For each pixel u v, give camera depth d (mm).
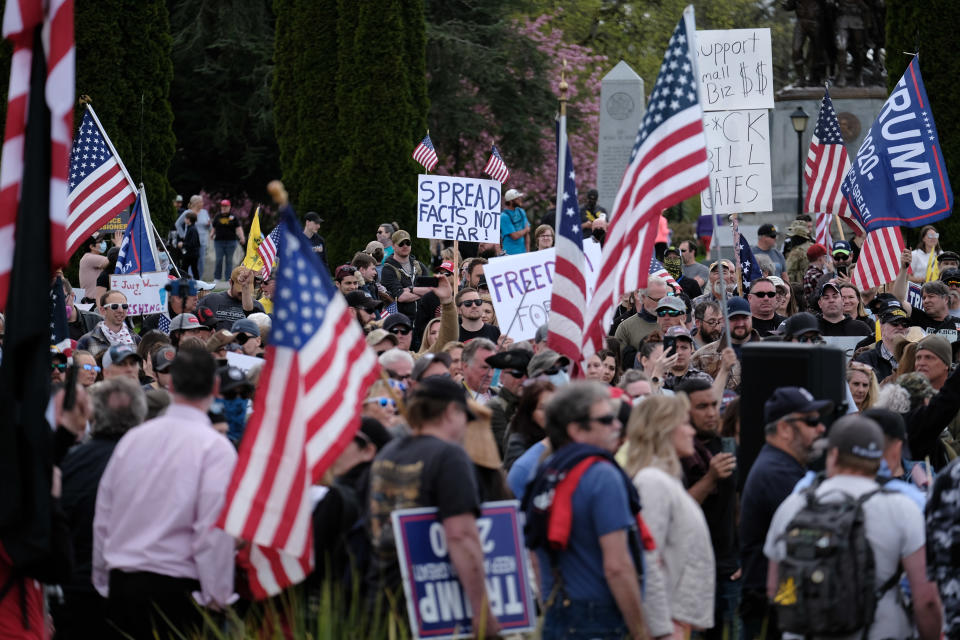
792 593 18031
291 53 79562
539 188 123688
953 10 68938
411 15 79062
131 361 28922
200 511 19703
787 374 22891
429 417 18391
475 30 116125
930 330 39344
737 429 25922
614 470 18016
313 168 78500
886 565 18406
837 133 54250
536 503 18250
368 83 77250
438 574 17859
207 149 110938
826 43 94312
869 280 44531
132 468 19984
